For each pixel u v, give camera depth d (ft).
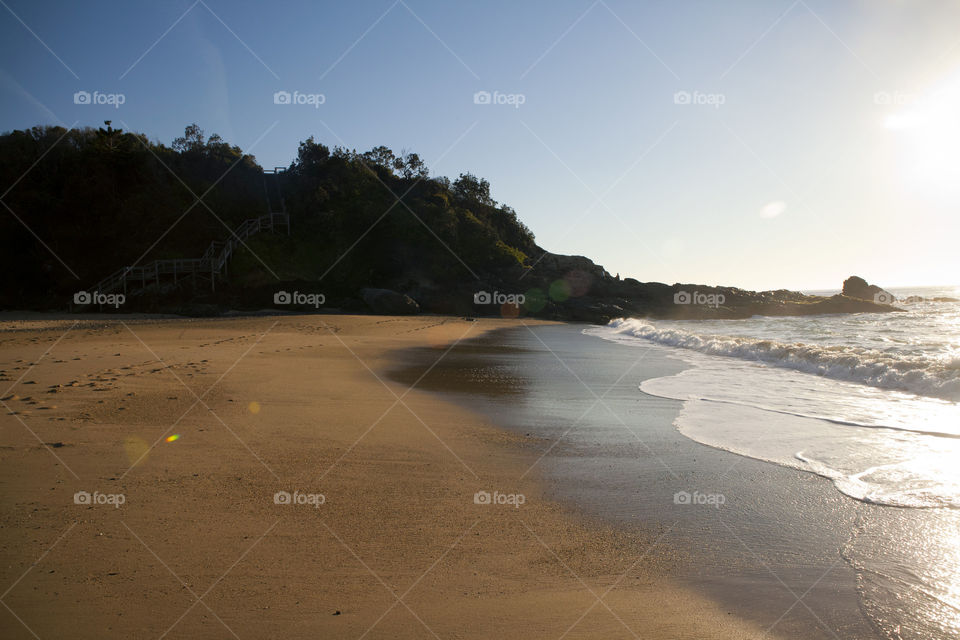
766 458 19.98
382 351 56.75
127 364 38.40
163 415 24.18
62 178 147.13
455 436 23.02
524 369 44.70
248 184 177.58
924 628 9.75
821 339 73.15
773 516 14.84
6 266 133.80
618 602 10.73
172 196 152.25
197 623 9.66
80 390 28.48
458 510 15.16
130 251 138.51
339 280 151.94
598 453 20.84
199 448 19.76
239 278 135.74
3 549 12.07
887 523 14.24
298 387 32.99
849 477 17.75
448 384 36.88
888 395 31.91
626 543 13.32
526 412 28.14
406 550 12.73
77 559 11.75
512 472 18.53
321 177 181.27
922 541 13.19
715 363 48.42
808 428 24.22
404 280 160.45
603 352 59.16
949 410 27.63
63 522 13.46
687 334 70.13
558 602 10.69
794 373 41.63
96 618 9.72
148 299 120.47
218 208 157.69
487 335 84.89
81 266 136.15
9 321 88.69
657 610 10.44
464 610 10.36
